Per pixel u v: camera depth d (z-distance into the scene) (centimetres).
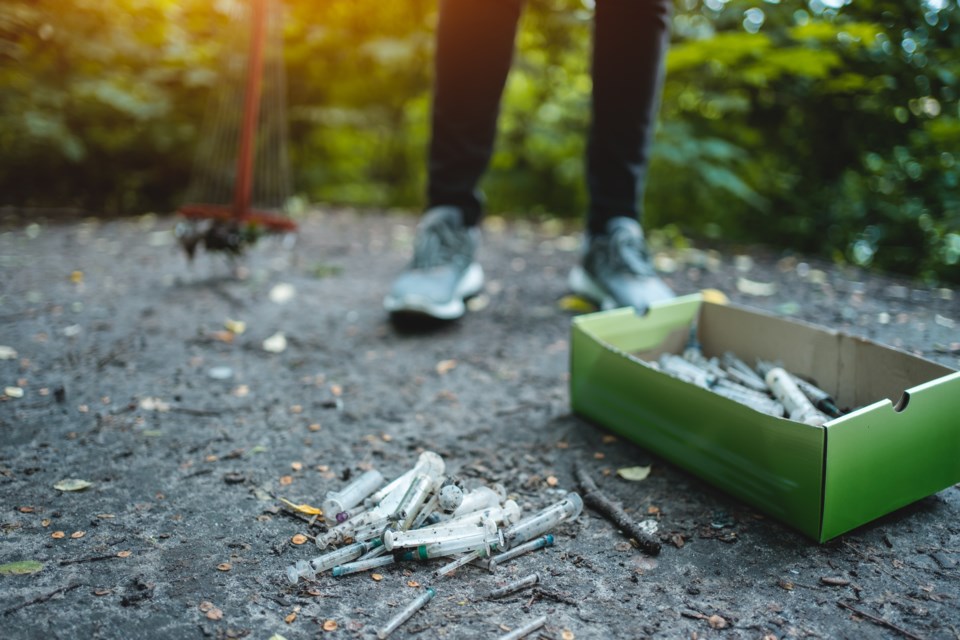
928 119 283
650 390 142
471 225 242
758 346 166
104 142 403
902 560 113
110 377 184
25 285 259
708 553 117
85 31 382
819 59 275
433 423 164
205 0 392
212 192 393
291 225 254
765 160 351
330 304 249
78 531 120
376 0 411
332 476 141
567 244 352
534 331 224
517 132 455
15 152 388
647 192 395
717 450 130
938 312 230
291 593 106
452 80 218
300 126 451
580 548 119
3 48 365
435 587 109
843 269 292
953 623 100
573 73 426
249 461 145
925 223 290
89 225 366
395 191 489
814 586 108
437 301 220
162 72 400
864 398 145
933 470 124
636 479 139
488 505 126
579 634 99
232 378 187
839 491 113
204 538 119
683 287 263
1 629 97
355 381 187
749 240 358
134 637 97
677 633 99
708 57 299
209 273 282
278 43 297
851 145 306
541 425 163
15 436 152
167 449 149
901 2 260
